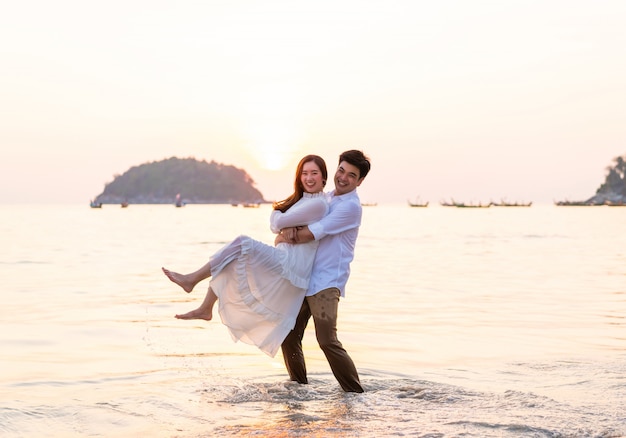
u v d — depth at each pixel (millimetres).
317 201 5055
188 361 6344
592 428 4156
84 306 10164
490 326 8750
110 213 129500
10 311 9617
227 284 4996
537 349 7203
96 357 6516
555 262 20391
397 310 10203
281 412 4516
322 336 5109
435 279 15180
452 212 147875
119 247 26219
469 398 4953
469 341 7648
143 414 4430
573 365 6344
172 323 8641
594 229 51219
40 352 6754
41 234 37656
